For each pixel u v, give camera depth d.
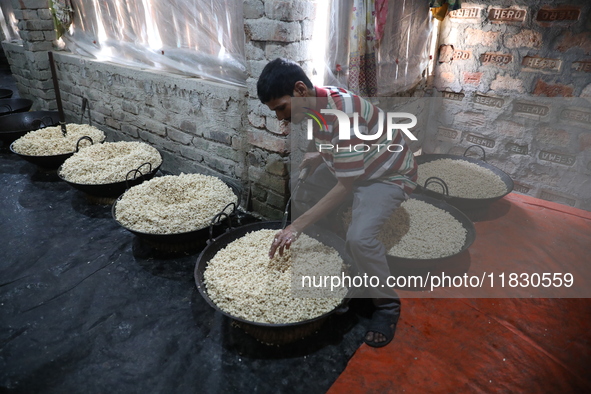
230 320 1.79
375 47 2.15
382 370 1.53
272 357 1.60
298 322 1.47
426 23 2.58
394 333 1.66
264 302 1.62
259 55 2.06
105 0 3.01
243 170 2.52
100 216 2.56
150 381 1.51
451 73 2.68
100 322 1.77
